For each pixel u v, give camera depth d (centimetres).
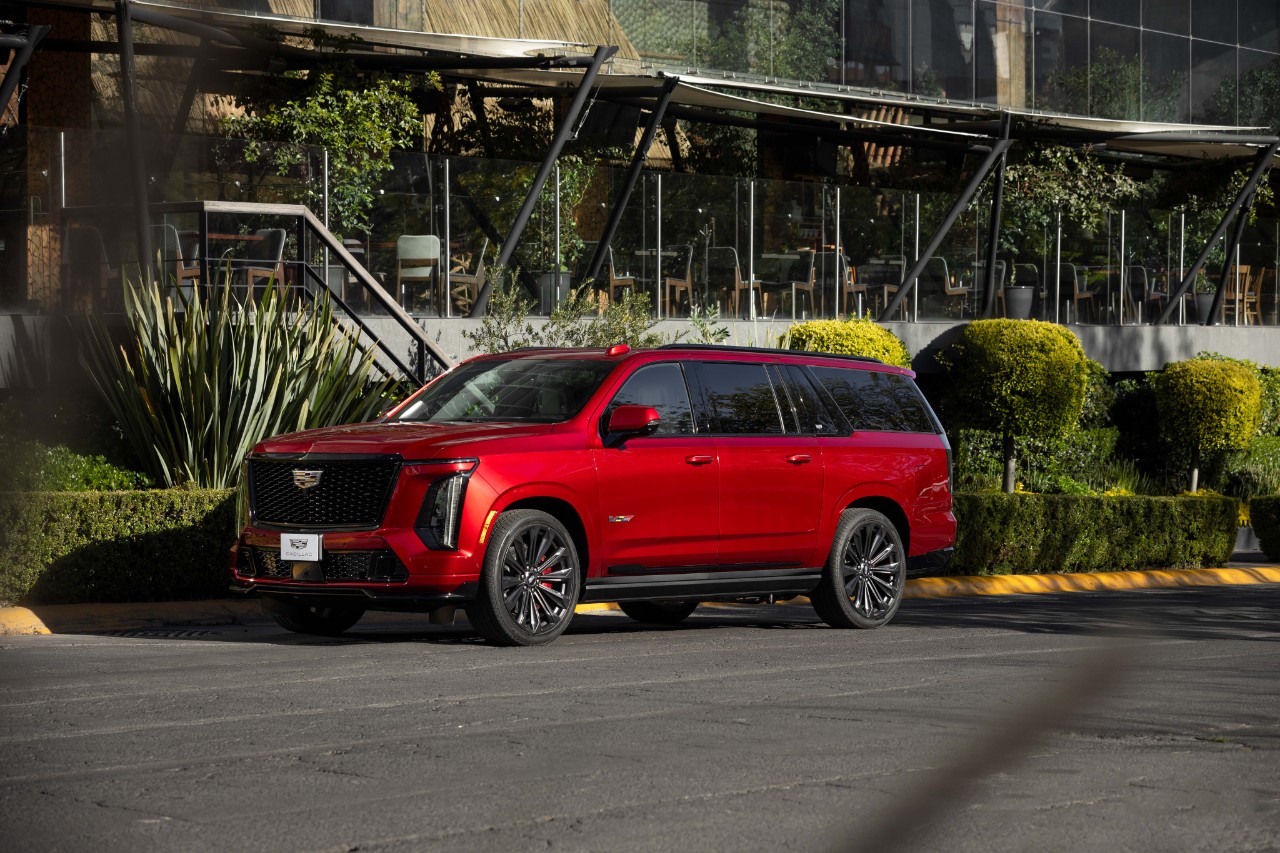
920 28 2623
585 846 565
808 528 1288
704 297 2345
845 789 661
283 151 1928
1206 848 580
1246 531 2783
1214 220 3253
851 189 2545
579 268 2223
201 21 1994
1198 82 3064
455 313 2058
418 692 909
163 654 1096
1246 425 2928
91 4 2033
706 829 591
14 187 1714
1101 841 587
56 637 1234
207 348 1561
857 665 1066
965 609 1606
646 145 2284
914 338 2606
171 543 1411
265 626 1338
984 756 738
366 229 1981
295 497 1134
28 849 555
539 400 1208
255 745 743
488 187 2103
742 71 2444
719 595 1246
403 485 1095
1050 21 2802
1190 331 3117
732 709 860
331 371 1606
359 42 2094
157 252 1791
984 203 2789
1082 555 2112
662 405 1223
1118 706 898
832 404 1337
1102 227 2983
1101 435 2925
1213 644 1260
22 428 1677
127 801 627
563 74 2359
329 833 579
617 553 1177
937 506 1397
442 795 641
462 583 1098
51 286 1733
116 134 1800
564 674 993
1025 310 2827
